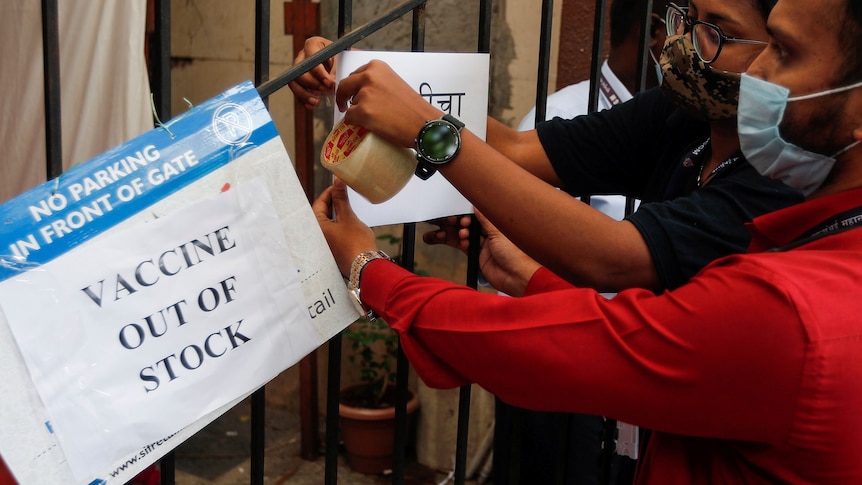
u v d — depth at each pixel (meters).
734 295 0.94
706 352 0.94
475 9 2.99
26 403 1.01
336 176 1.26
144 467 1.12
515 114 3.06
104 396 1.07
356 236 1.31
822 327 0.90
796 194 1.26
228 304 1.17
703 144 1.46
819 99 0.97
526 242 1.25
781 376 0.91
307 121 3.29
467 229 1.59
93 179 1.05
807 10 0.96
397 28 3.11
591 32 2.94
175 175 1.11
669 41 1.35
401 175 1.24
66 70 2.27
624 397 1.00
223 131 1.15
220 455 3.44
